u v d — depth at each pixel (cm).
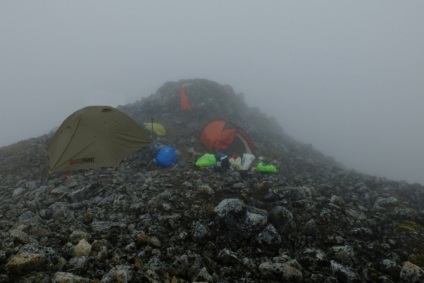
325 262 282
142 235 302
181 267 257
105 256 266
